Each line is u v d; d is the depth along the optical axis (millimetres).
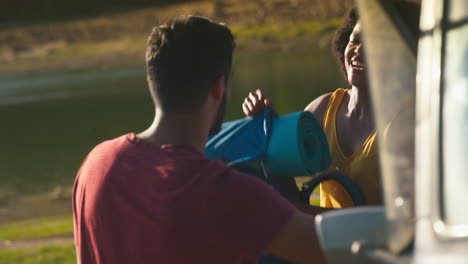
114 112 37562
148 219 2178
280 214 2133
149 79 2311
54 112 40906
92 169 2342
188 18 2305
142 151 2287
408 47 2033
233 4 78750
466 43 1901
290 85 35281
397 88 1952
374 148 3145
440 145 1771
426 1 1944
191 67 2248
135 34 74750
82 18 86812
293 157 2691
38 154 27547
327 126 3400
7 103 47781
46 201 18500
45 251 9023
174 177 2188
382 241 1881
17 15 92250
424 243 1685
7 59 71938
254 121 2826
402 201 1837
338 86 32062
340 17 65750
